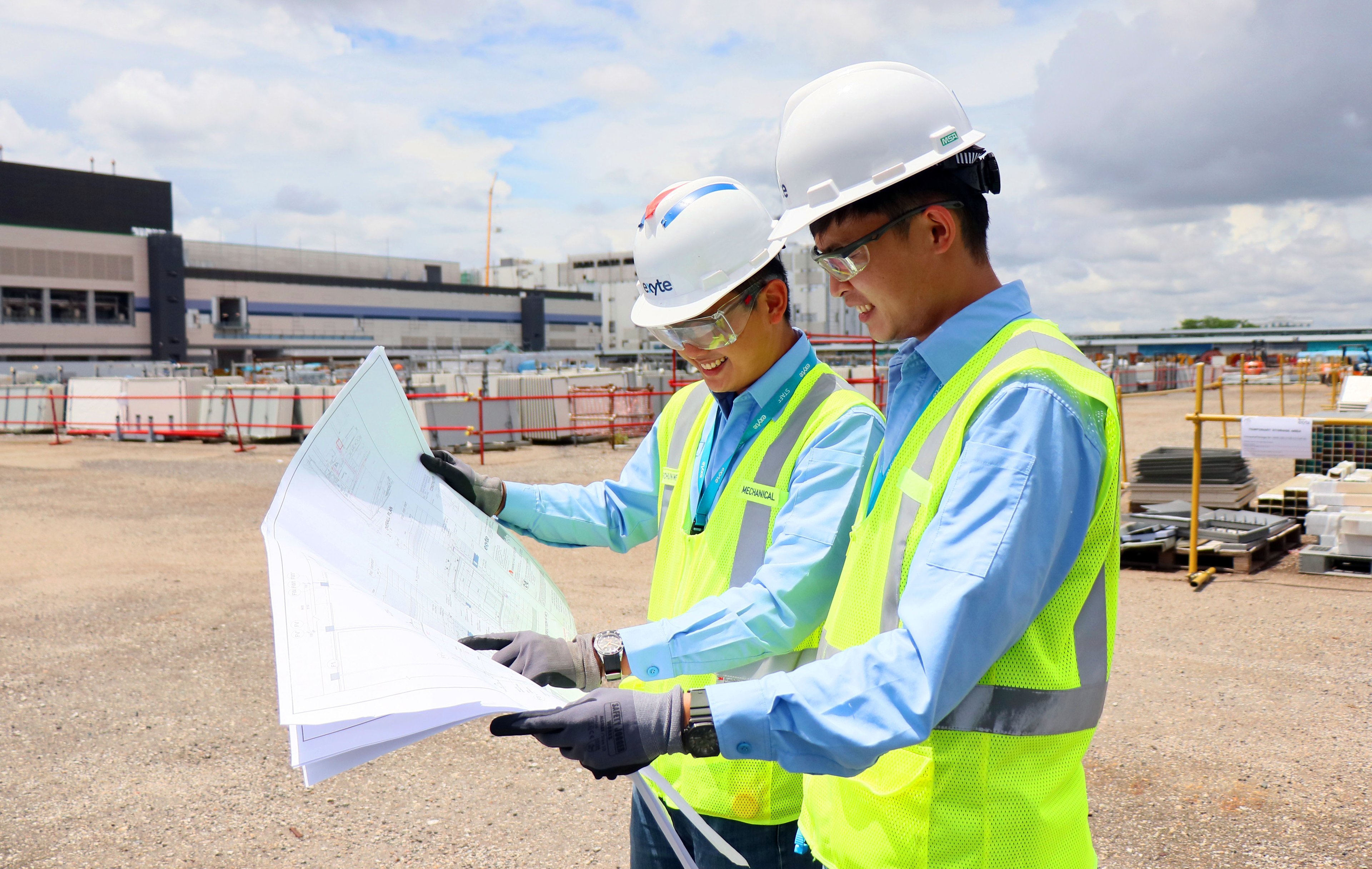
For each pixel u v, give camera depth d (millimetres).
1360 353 48906
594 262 123312
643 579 7195
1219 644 5242
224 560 7898
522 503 1923
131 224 76062
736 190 1753
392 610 1062
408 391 18000
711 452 1874
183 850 3160
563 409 18641
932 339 1190
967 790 1087
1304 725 4059
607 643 1352
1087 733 1137
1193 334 83500
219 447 18156
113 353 69500
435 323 92875
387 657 919
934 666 972
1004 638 1006
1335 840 3094
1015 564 998
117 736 4148
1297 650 5098
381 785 3682
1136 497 8664
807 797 1399
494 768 3842
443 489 1657
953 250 1200
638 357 51812
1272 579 6773
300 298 82188
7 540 8734
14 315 64625
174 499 11328
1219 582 6707
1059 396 1053
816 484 1562
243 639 5637
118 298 70438
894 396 1316
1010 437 1039
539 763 3900
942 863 1097
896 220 1177
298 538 1055
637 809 1796
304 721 793
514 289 100688
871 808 1172
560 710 1032
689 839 1716
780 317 1749
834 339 16125
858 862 1192
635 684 1858
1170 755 3781
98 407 20703
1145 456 8797
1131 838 3139
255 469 14500
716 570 1735
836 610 1303
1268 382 39750
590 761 1020
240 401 18859
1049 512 1021
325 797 3566
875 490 1308
